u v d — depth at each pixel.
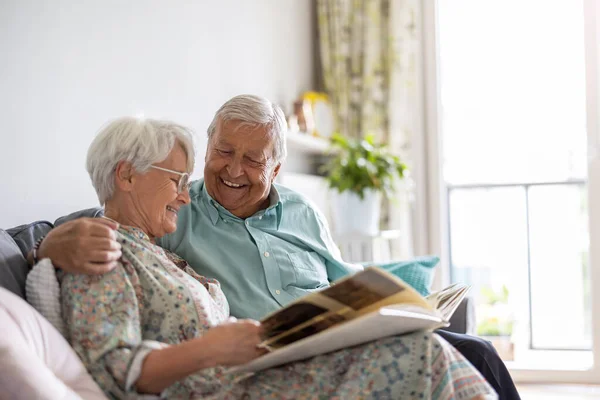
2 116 1.84
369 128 4.62
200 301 1.45
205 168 2.05
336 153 4.46
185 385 1.39
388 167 4.04
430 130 3.64
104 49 2.32
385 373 1.31
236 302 1.94
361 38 4.66
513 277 4.68
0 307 1.15
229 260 2.00
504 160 4.47
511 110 4.36
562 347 4.62
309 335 1.31
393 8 4.60
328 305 1.26
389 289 1.28
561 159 4.36
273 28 3.99
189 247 1.96
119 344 1.27
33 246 1.61
